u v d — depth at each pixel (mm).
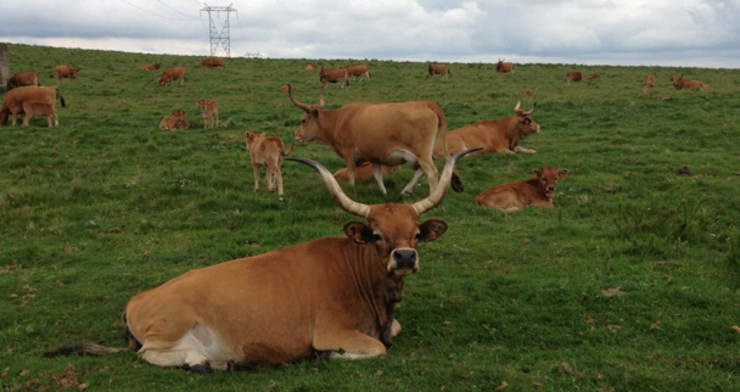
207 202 11125
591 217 10484
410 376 4699
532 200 11477
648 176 13125
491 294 6906
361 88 34312
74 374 4828
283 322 5105
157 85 35031
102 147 17359
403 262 4824
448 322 6188
